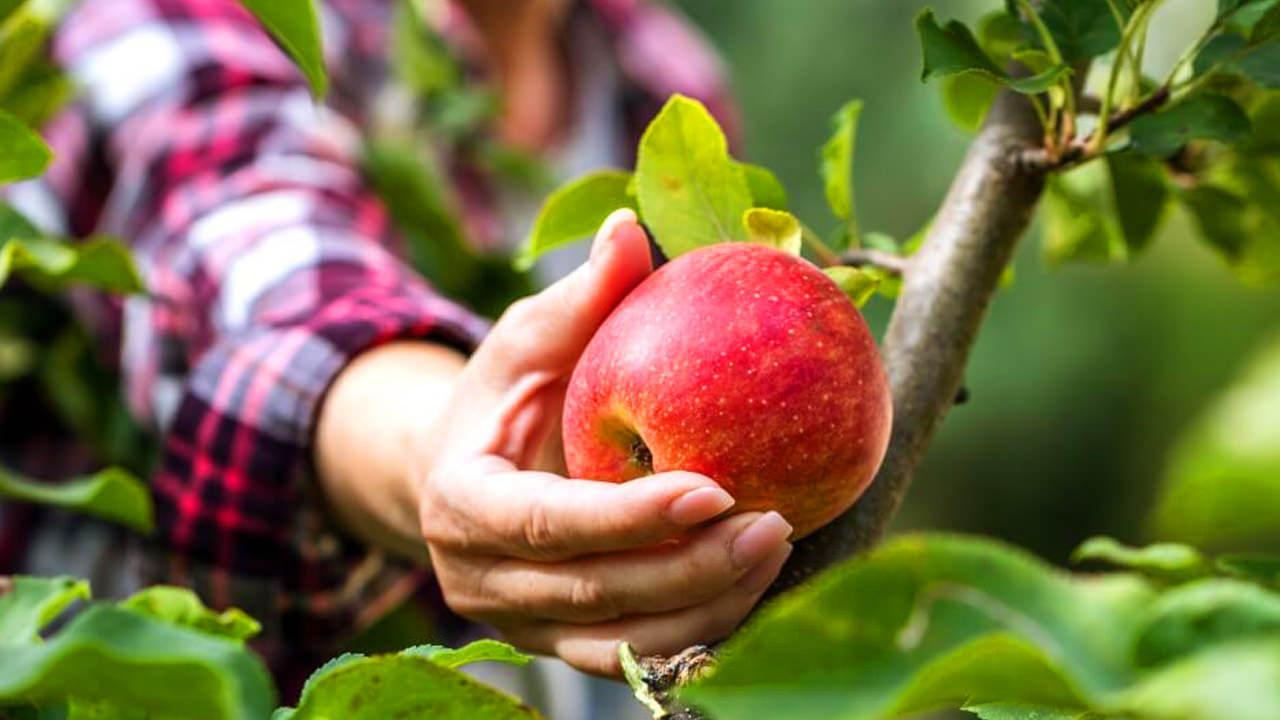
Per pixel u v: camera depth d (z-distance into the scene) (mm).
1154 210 1487
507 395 1168
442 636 2326
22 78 1881
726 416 985
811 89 7316
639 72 3135
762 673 595
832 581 604
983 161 1170
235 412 1692
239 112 2150
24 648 689
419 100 2656
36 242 1504
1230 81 1279
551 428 1185
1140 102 1127
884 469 1098
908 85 7238
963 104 1429
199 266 1968
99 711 833
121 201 2143
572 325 1110
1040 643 593
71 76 2066
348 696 831
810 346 995
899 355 1126
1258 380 1069
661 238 1143
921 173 7098
